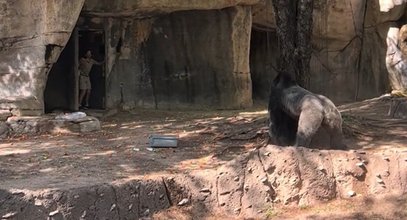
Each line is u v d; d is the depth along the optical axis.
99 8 14.71
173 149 9.32
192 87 16.77
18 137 10.92
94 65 16.25
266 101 19.05
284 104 8.59
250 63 19.58
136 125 12.66
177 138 10.38
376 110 13.08
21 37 11.94
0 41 11.90
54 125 11.55
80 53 16.14
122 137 10.80
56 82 15.03
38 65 11.89
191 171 7.37
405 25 16.50
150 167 7.79
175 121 13.24
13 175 7.16
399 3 16.53
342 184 7.48
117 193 6.53
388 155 7.73
